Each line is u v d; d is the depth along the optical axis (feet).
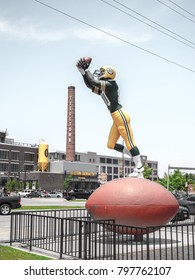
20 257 30.73
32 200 184.34
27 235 40.42
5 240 41.96
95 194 40.06
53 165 357.41
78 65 42.80
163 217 37.96
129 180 39.52
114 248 27.84
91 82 42.68
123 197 37.37
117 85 44.06
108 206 37.58
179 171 304.50
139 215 36.78
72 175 352.69
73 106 360.28
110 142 45.83
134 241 40.68
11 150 338.54
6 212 80.79
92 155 415.85
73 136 361.30
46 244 36.32
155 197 37.76
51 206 110.11
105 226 35.01
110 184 39.88
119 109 43.98
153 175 467.52
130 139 43.78
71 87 362.53
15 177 337.31
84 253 30.53
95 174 375.45
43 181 329.93
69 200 189.57
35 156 357.61
